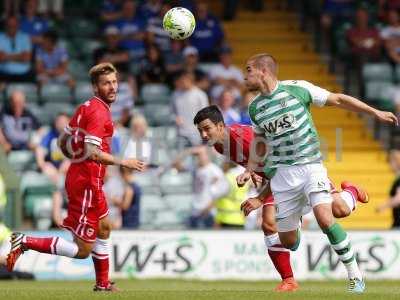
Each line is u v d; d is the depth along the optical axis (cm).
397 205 4688
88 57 6141
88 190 2962
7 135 5112
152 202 4872
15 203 4534
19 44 5844
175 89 5600
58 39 6094
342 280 4444
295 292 2842
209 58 6056
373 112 2853
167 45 6012
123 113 5316
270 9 6738
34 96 5756
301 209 2927
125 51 5844
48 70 5844
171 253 4484
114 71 2994
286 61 6319
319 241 4491
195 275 4481
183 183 4903
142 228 4550
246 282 4347
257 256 4491
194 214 4675
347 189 3017
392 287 3716
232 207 4628
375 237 4528
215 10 6738
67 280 4400
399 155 4819
